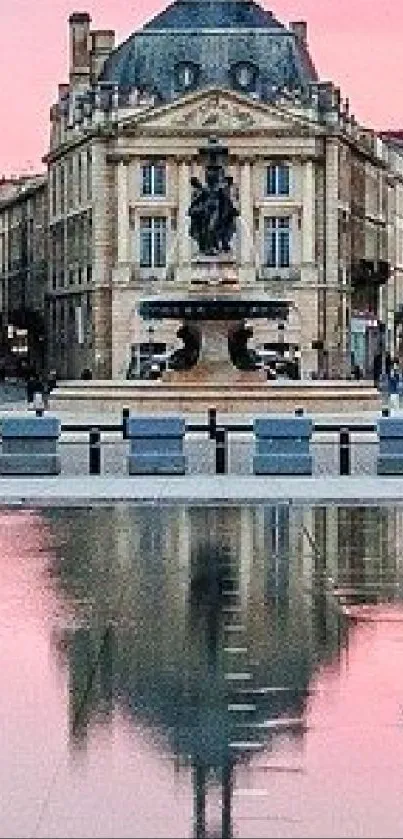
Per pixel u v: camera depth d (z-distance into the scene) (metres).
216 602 17.81
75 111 119.81
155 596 18.22
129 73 112.62
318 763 11.64
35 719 12.80
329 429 44.03
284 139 111.19
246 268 110.94
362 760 11.72
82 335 115.44
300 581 19.33
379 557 21.42
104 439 44.34
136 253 111.38
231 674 14.30
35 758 11.75
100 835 10.16
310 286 111.31
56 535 23.67
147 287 110.75
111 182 111.75
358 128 122.94
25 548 22.20
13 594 18.36
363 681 14.05
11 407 67.50
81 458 38.22
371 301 128.62
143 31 113.06
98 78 117.25
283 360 89.75
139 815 10.53
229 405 53.12
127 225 111.12
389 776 11.36
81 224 116.94
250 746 12.05
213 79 112.00
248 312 56.84
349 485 30.80
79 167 117.94
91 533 23.92
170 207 111.19
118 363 110.94
